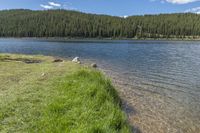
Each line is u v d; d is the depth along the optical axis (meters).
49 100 8.98
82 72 13.47
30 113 7.71
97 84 10.89
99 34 154.62
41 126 6.82
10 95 9.49
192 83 19.38
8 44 85.56
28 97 9.27
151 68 27.66
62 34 156.00
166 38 166.38
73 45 82.94
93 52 52.22
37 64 20.67
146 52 54.47
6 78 12.97
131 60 36.28
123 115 8.13
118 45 87.06
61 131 6.39
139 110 11.80
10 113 7.62
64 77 13.34
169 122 10.48
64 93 9.86
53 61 25.61
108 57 40.72
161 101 13.73
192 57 42.88
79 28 156.88
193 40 155.75
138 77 21.41
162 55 46.59
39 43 96.56
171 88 17.34
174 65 30.77
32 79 12.81
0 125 6.79
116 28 160.25
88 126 6.55
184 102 13.73
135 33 164.00
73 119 7.18
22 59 25.69
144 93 15.44
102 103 8.63
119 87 16.70
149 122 10.32
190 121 10.72
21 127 6.73
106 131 6.31
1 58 24.11
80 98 8.91
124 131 6.85
